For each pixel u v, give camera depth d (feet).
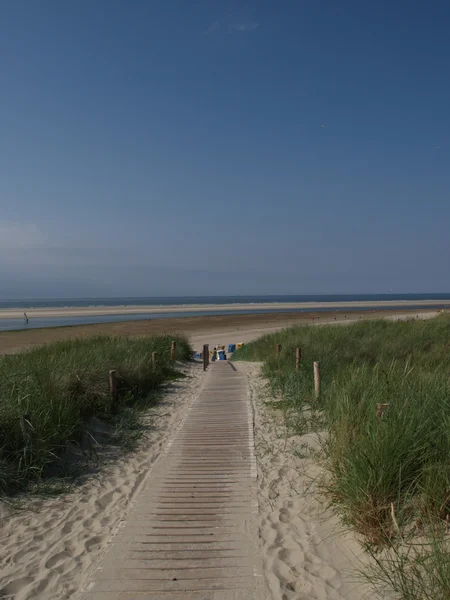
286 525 13.69
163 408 30.32
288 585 10.73
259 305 329.93
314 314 192.24
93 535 13.74
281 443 21.39
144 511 14.88
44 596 10.77
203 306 308.19
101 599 10.43
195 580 11.02
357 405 18.28
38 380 23.63
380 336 51.90
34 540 13.46
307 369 35.04
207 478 17.58
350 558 11.44
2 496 15.97
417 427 13.75
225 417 26.81
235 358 70.95
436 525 10.70
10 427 18.45
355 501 12.34
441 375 20.68
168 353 51.85
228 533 13.30
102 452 21.33
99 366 30.58
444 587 8.64
